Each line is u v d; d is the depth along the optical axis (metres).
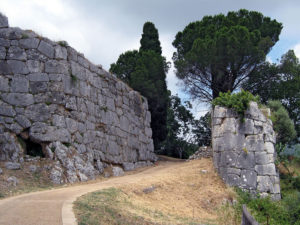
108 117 23.77
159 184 17.89
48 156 17.97
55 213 9.52
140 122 29.11
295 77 30.33
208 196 18.06
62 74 19.62
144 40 36.09
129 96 27.61
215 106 21.14
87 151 20.55
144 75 31.14
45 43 19.64
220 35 27.83
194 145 44.09
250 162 19.58
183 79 31.23
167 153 43.66
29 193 13.82
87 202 11.37
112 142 23.83
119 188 15.21
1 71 18.81
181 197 17.19
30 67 19.17
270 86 30.44
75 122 19.92
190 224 12.27
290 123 27.05
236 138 19.92
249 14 32.81
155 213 12.85
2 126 18.05
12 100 18.56
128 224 10.15
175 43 34.34
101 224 9.32
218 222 14.36
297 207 18.08
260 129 20.20
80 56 21.44
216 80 30.16
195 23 33.59
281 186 21.95
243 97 20.48
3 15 19.52
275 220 17.05
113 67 34.28
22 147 18.11
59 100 19.22
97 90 22.94
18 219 8.80
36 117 18.59
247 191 19.09
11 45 19.22
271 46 29.33
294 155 27.81
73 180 17.62
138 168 26.73
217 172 20.28
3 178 15.35
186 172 20.89
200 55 28.75
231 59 27.98
